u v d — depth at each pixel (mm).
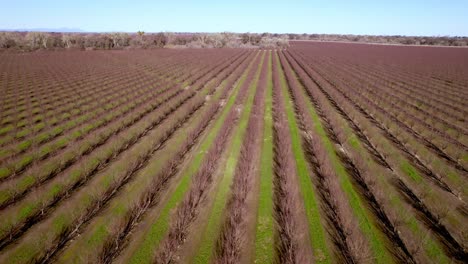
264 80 46219
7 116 29281
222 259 10945
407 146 22031
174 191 16344
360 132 25875
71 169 18578
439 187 16891
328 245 12320
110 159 20438
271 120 28500
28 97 37188
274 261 11469
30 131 25250
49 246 11656
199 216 14070
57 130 25672
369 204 15266
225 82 47031
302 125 27500
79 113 30734
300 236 12211
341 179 17766
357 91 40125
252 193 16125
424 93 40344
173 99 34875
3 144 22234
